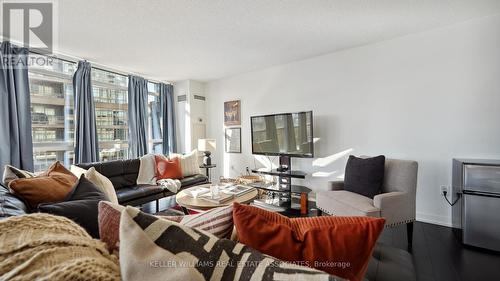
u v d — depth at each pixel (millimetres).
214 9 2160
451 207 2600
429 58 2699
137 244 545
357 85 3211
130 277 507
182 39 2812
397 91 2918
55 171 1948
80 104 3373
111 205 772
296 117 3416
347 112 3305
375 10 2238
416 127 2809
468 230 2146
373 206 2084
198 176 3844
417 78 2783
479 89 2445
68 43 2871
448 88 2605
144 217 609
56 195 1472
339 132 3385
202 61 3672
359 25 2549
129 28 2498
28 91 2893
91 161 3484
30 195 1380
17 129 2764
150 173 3473
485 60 2408
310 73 3623
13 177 1716
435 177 2701
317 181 3615
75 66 3467
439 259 1952
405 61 2852
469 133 2504
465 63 2504
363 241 641
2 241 541
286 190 3260
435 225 2650
